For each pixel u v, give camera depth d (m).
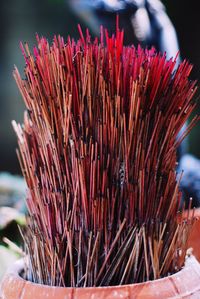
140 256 0.60
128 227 0.60
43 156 0.61
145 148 0.60
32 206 0.62
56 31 3.74
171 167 0.61
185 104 0.61
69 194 0.60
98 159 0.59
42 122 0.60
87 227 0.60
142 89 0.59
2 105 3.98
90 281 0.59
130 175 0.59
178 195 0.63
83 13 1.04
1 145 3.90
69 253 0.60
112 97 0.59
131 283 0.60
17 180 1.28
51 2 3.64
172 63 0.60
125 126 0.59
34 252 0.62
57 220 0.60
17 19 3.82
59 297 0.58
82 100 0.59
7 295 0.61
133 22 1.00
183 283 0.59
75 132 0.59
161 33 1.02
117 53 0.59
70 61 0.59
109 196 0.59
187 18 2.94
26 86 0.61
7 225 0.95
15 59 3.94
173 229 0.62
